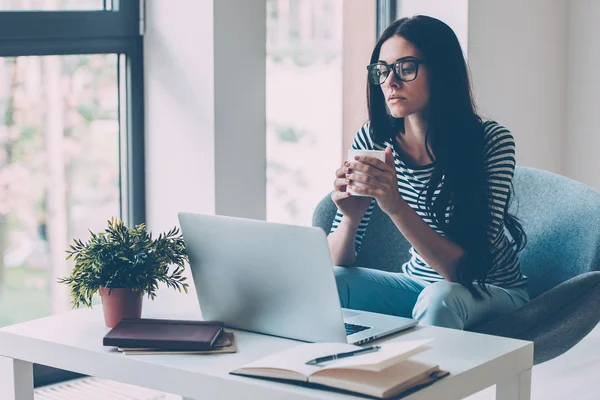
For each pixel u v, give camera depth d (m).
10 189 2.75
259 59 2.87
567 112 4.44
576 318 1.99
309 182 3.47
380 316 1.78
